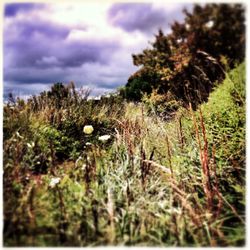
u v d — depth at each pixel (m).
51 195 2.15
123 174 2.36
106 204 2.09
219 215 2.10
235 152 2.56
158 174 2.44
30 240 1.93
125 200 2.15
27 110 2.91
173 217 1.98
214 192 2.23
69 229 1.97
